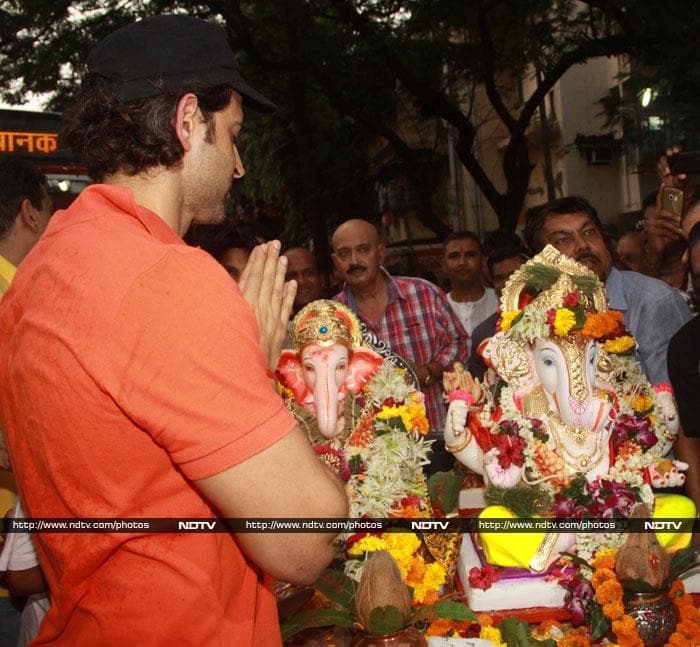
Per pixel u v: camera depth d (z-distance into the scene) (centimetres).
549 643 225
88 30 1005
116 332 124
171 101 143
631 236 543
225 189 155
